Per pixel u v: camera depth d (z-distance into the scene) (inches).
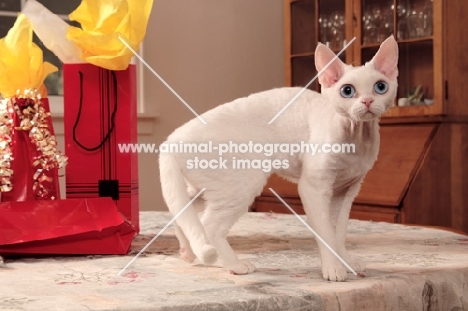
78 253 45.1
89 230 44.6
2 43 51.4
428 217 101.2
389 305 33.5
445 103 104.7
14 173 50.2
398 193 98.8
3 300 31.0
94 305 29.5
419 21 109.6
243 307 30.0
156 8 120.3
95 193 52.9
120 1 51.1
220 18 128.2
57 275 38.1
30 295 32.2
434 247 46.8
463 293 37.1
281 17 136.5
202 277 36.8
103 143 52.8
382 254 43.9
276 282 34.9
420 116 106.9
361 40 119.1
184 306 29.3
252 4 132.3
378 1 116.7
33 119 50.3
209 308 29.4
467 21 107.8
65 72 52.6
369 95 37.2
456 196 105.1
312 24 128.2
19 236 44.1
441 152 103.7
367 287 33.2
